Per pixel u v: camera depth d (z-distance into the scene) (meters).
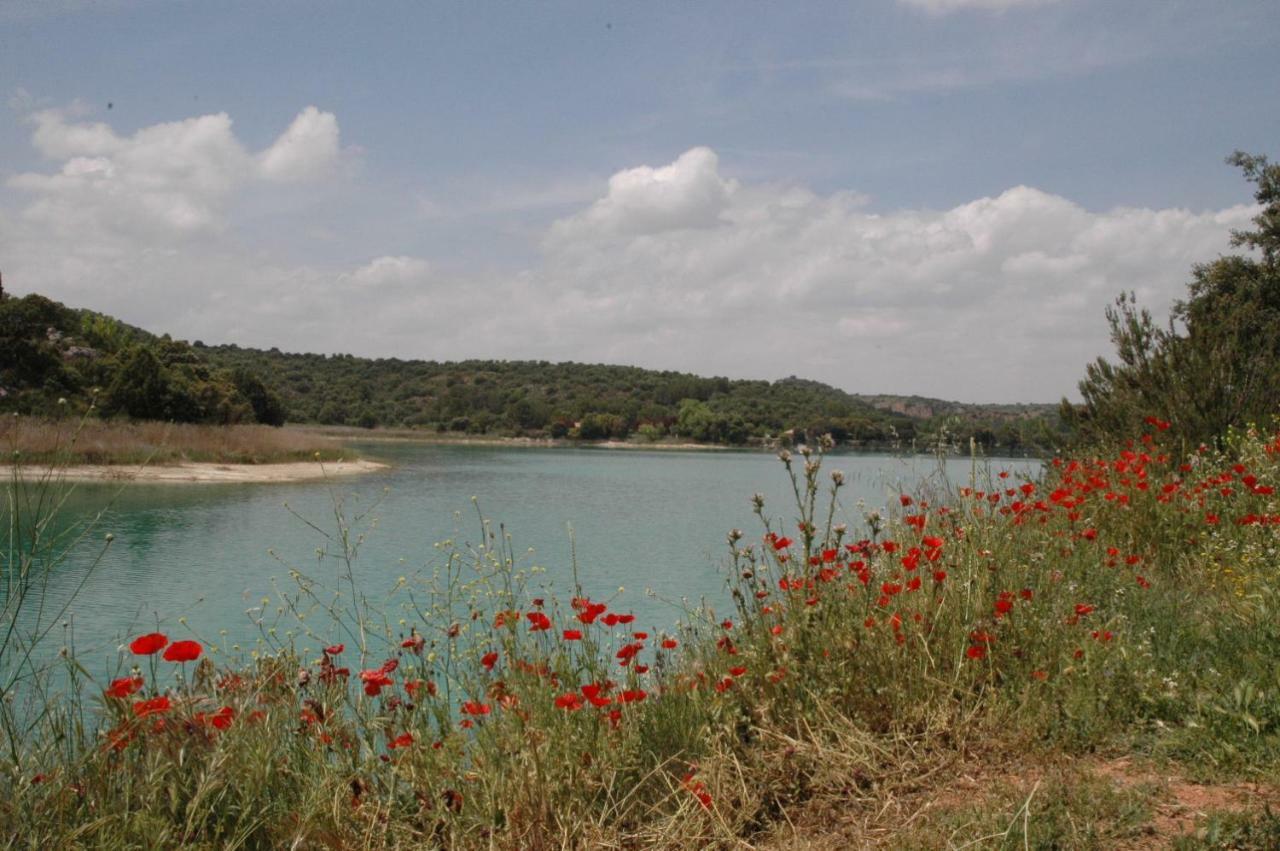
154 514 20.30
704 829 3.00
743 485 42.94
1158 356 11.10
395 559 14.08
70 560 13.20
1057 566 5.18
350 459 46.31
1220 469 8.11
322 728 3.15
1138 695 3.65
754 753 3.34
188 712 3.02
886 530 5.69
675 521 23.50
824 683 3.72
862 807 3.10
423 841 2.91
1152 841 2.61
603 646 5.15
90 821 2.59
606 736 3.33
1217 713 3.39
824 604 3.93
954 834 2.71
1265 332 11.14
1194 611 4.94
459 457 67.31
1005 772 3.23
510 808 2.98
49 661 4.57
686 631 4.82
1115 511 6.95
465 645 4.25
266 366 116.38
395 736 3.31
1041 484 9.42
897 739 3.45
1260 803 2.79
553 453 88.00
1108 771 3.16
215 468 33.50
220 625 8.76
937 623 4.02
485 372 135.88
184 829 2.68
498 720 3.37
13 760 2.68
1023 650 3.97
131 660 6.72
